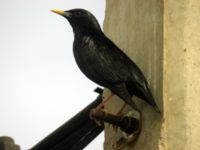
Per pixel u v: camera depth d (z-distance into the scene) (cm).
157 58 889
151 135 865
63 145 1034
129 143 902
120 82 873
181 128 842
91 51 916
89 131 1035
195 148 833
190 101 854
